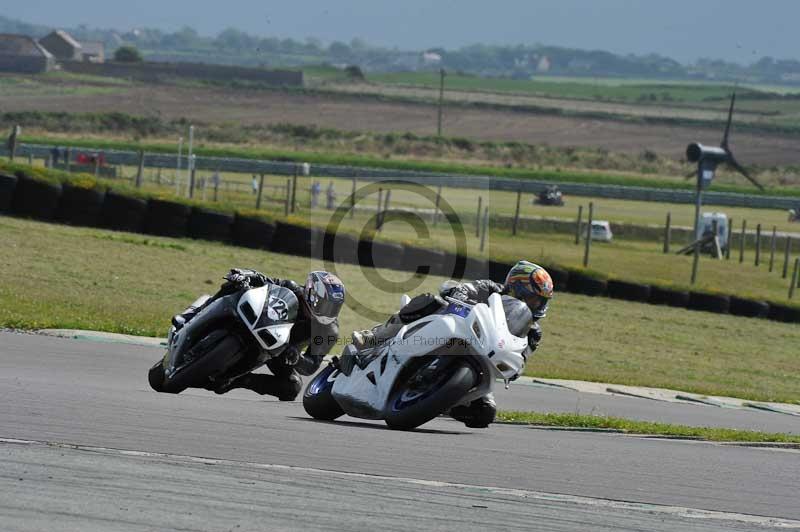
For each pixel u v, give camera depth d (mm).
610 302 110688
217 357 33031
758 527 20938
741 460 32688
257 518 17625
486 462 26094
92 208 102312
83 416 26609
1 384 32156
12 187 100000
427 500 20344
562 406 47969
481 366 31672
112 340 53219
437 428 34594
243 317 32906
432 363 31438
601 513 20891
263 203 154750
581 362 70688
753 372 78438
